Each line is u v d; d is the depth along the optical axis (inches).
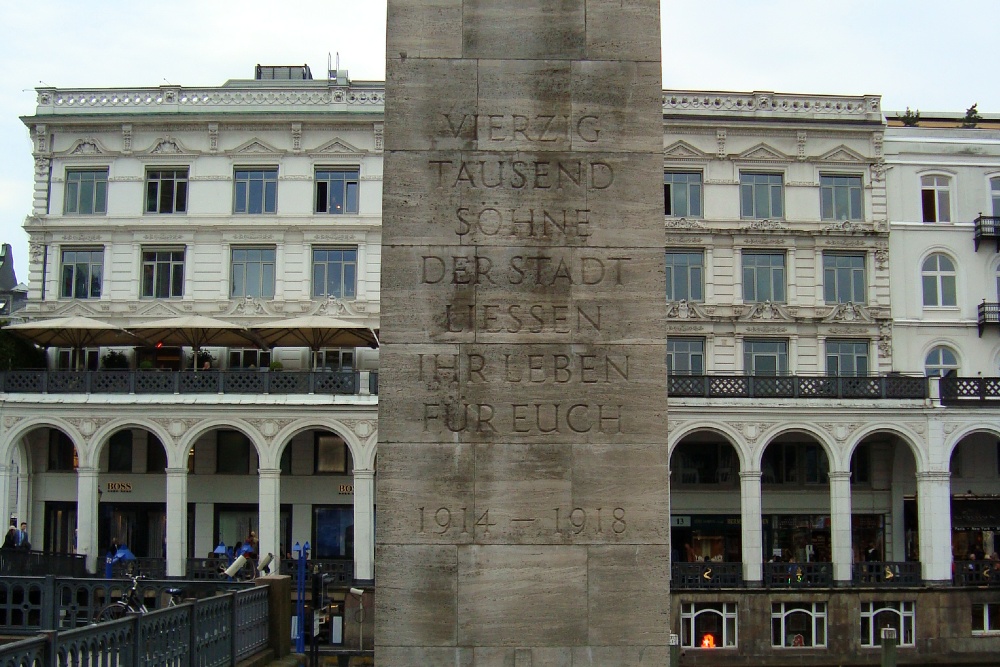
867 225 1939.0
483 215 545.6
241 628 792.9
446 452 533.6
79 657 553.6
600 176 549.3
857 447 1936.5
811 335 1923.0
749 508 1743.4
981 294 1961.1
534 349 540.1
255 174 1919.3
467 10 553.3
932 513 1747.0
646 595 530.6
